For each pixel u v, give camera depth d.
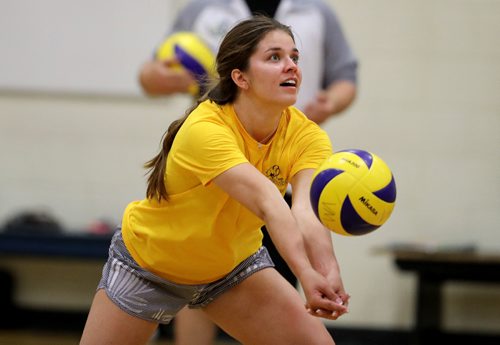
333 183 5.96
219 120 6.59
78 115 17.80
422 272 15.01
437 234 16.86
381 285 16.83
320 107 9.62
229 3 10.65
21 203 17.88
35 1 17.75
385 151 16.98
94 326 7.29
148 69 10.45
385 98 16.98
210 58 10.25
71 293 17.77
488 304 16.73
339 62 10.72
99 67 17.70
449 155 16.89
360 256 16.94
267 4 10.45
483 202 16.78
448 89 16.92
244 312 7.35
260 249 7.62
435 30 16.94
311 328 7.14
